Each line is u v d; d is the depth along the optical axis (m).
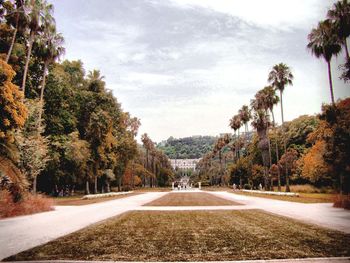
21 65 35.16
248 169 73.19
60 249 10.11
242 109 74.50
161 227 14.67
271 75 48.00
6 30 27.34
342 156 22.95
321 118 23.33
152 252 9.66
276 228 13.91
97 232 13.41
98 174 50.44
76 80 50.16
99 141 47.62
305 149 60.25
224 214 19.86
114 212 21.97
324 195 39.94
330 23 27.00
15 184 21.67
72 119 44.88
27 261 8.55
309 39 30.95
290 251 9.51
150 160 121.94
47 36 31.75
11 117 18.91
